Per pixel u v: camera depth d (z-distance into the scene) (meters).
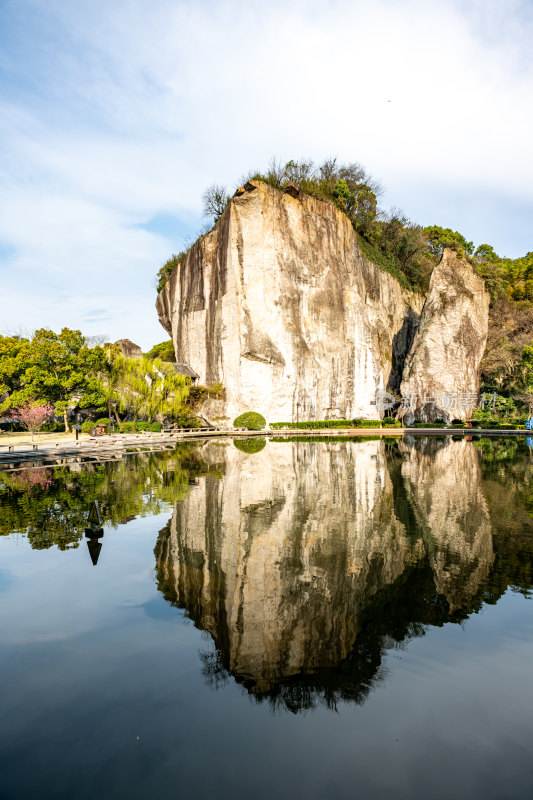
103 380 44.59
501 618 7.36
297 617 7.38
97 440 35.31
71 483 18.50
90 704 5.34
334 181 63.66
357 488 17.34
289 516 13.30
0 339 43.53
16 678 5.83
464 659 6.26
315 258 55.25
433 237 81.44
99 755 4.55
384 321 65.19
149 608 7.70
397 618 7.33
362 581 8.73
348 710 5.25
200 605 7.78
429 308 58.09
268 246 51.00
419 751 4.63
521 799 4.02
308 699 5.45
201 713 5.20
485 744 4.72
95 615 7.45
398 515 13.44
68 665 6.09
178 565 9.55
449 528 12.12
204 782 4.21
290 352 52.06
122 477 19.89
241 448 32.56
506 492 16.64
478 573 9.12
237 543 10.92
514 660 6.24
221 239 53.69
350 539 11.20
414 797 4.02
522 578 8.89
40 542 11.03
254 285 50.53
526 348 59.91
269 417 50.88
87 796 4.02
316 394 54.66
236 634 6.84
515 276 80.88
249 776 4.27
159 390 45.81
